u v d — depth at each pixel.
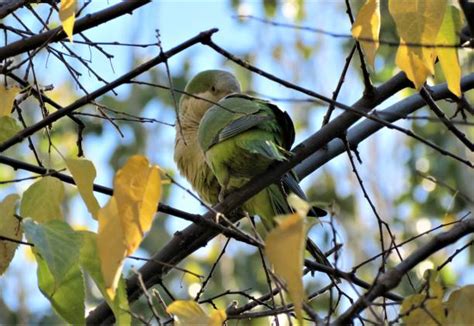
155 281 7.27
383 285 5.62
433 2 5.82
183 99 11.44
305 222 4.86
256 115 8.26
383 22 13.81
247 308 7.09
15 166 6.82
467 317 5.70
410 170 16.11
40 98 7.48
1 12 7.59
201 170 10.52
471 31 5.89
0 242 6.30
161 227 15.19
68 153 15.97
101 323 6.86
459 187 15.39
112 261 5.21
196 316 5.67
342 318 5.44
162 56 6.67
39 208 6.31
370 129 8.66
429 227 15.56
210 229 7.06
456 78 6.05
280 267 4.75
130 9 7.38
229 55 6.52
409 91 14.70
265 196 8.37
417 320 5.64
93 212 5.87
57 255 5.30
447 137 15.67
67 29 6.16
